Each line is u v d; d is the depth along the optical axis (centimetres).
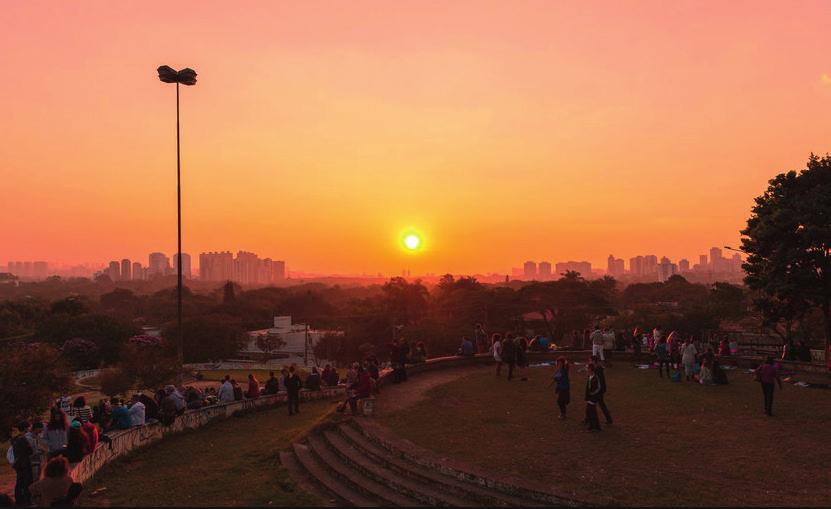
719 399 1902
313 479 1304
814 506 983
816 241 2605
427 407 1792
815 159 2820
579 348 3198
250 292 14588
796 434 1462
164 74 2702
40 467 1264
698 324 6625
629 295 12625
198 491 1246
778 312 2972
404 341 2356
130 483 1337
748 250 2912
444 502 1047
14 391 1927
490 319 8069
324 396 2689
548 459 1250
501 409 1762
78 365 6669
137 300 15000
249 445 1683
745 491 1056
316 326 11200
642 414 1688
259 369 6756
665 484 1093
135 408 1698
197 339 7919
